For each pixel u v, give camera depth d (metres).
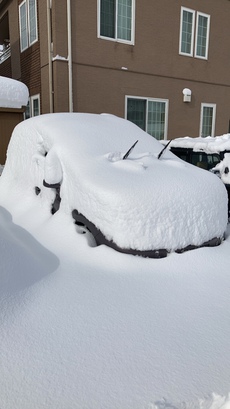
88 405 1.41
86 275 2.43
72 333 1.84
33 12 10.16
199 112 12.55
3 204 4.18
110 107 10.18
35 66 10.49
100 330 1.87
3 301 2.04
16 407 1.39
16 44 12.09
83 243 2.83
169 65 11.25
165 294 2.24
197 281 2.41
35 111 11.05
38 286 2.27
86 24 9.22
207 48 12.17
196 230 2.76
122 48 10.05
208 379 1.56
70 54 9.00
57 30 8.75
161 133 11.63
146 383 1.53
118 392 1.47
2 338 1.77
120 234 2.60
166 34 10.92
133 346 1.76
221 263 2.66
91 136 3.70
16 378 1.53
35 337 1.80
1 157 7.32
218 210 2.92
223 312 2.07
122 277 2.41
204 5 11.64
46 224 3.29
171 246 2.66
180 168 3.25
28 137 4.16
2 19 13.60
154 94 11.10
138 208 2.58
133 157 3.48
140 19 10.23
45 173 3.35
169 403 1.43
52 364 1.62
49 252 2.82
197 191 2.84
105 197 2.66
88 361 1.65
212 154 5.07
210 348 1.76
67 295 2.18
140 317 2.00
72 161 3.21
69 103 9.28
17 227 3.45
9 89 7.04
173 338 1.83
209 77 12.54
